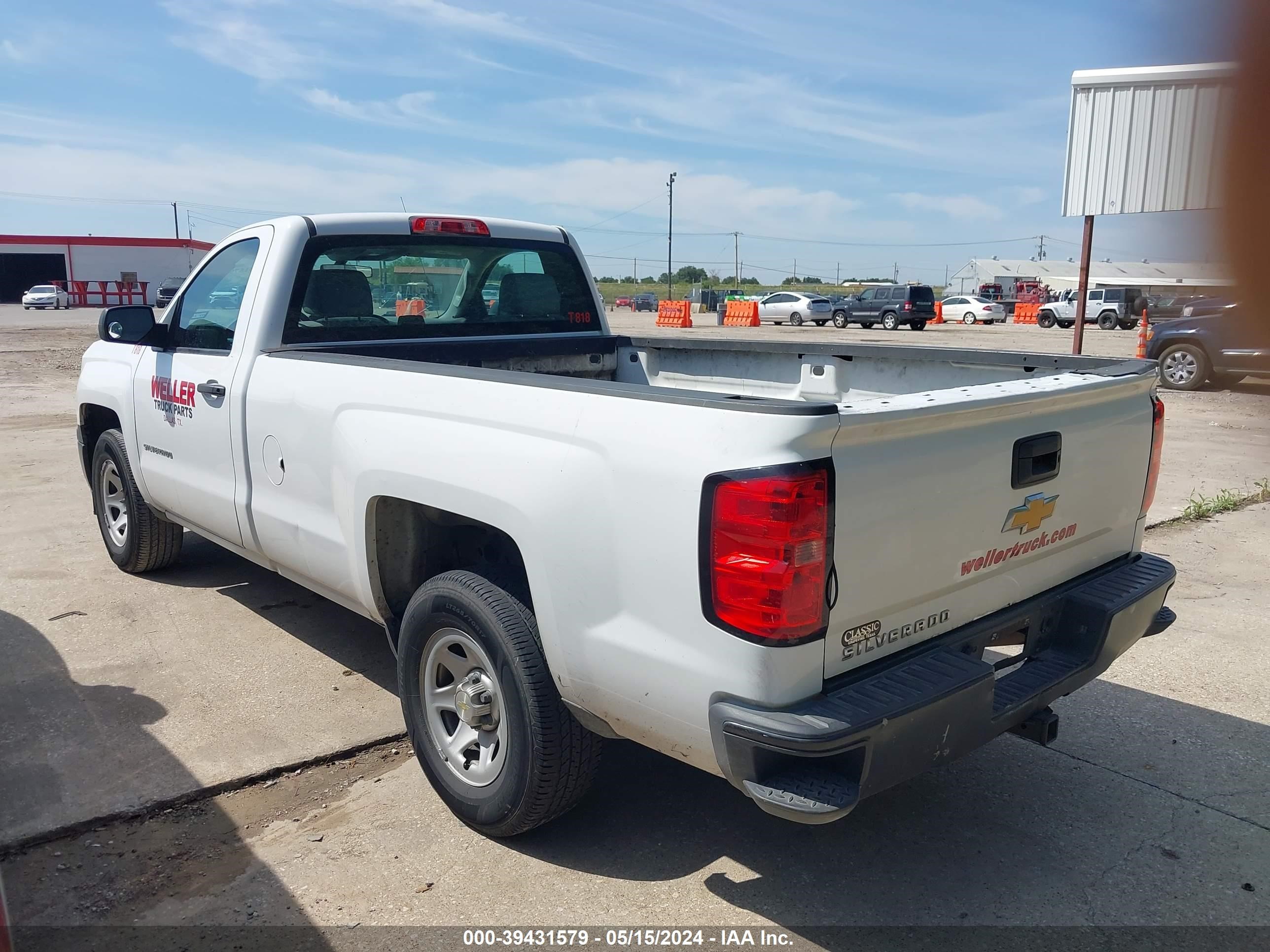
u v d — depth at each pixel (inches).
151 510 209.2
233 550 177.3
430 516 137.0
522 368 192.2
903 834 127.5
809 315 1606.8
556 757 113.9
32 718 154.5
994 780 141.5
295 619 197.6
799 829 128.0
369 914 110.0
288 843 123.4
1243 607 211.8
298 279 162.4
